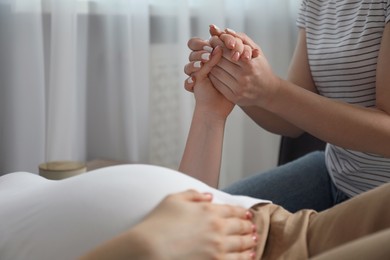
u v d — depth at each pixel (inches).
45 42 70.3
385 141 46.7
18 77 66.4
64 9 67.5
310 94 47.2
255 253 32.3
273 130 59.2
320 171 58.4
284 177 56.0
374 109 48.3
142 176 33.4
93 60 76.4
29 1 65.8
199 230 27.0
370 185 52.9
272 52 90.2
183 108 80.0
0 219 33.0
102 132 77.4
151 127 81.9
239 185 53.8
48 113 69.1
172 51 80.5
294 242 33.8
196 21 82.4
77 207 31.5
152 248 25.4
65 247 30.2
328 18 55.6
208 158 47.5
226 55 45.7
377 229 32.6
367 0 51.4
